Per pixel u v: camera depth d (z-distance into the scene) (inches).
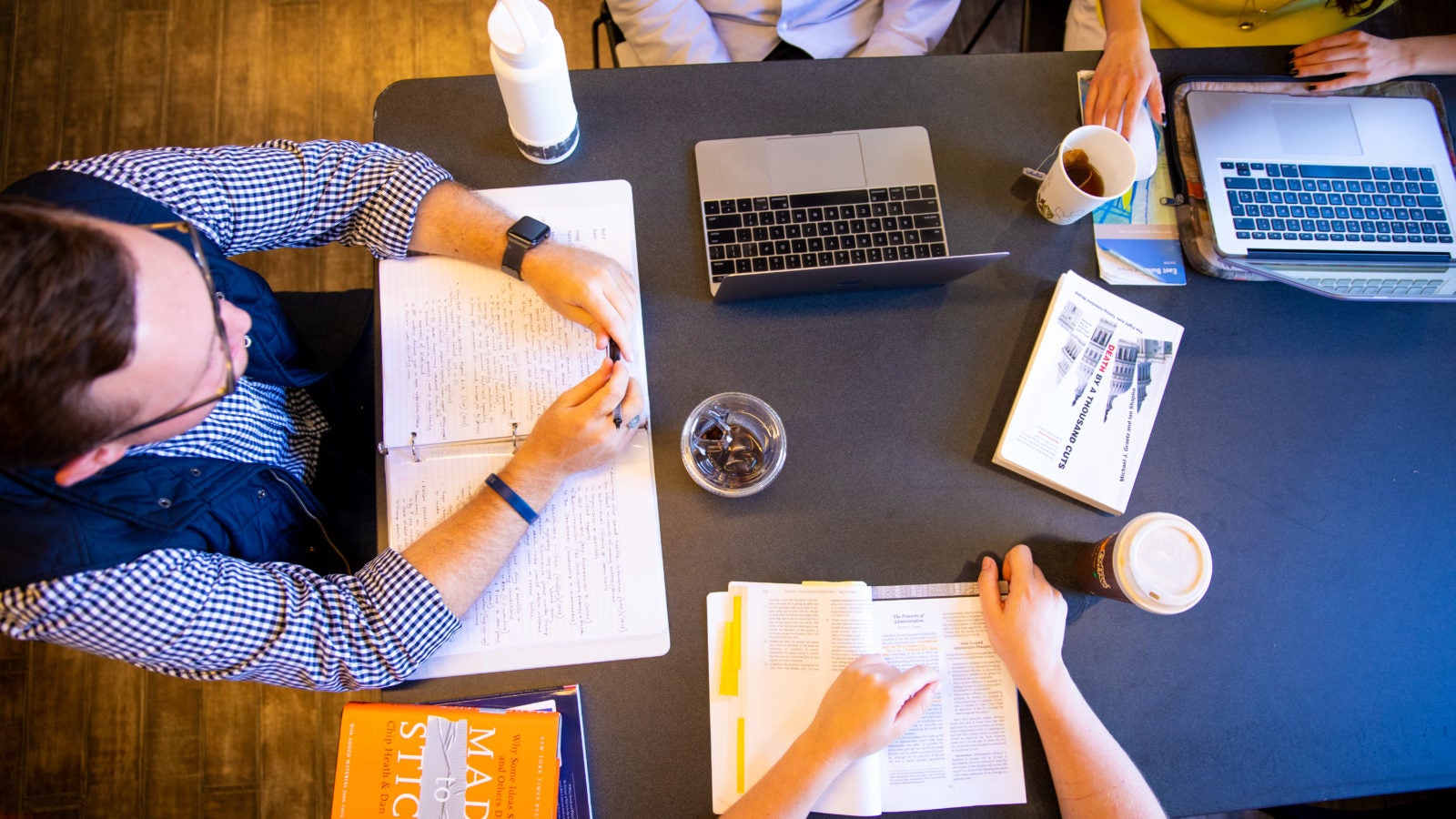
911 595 37.3
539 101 35.8
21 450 24.4
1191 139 41.8
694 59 50.2
